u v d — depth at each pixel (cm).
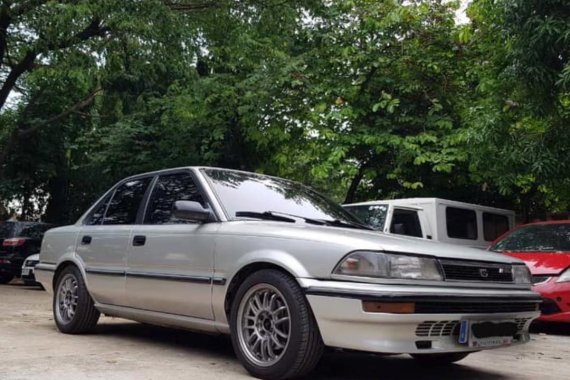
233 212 533
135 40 1281
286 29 1536
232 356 557
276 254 462
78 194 2444
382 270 422
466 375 528
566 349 702
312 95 1400
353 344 419
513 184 1180
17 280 1839
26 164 2228
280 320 457
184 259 534
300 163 1562
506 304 474
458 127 1316
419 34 1380
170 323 559
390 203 995
